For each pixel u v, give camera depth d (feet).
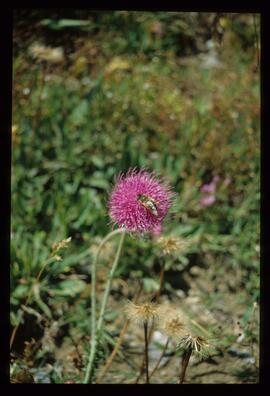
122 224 1.49
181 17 4.04
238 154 2.93
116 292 2.39
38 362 2.03
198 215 2.73
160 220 1.50
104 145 3.03
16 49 3.19
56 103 3.15
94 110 3.21
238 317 2.31
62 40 3.49
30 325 2.14
